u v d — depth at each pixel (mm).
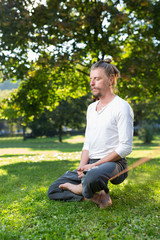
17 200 3250
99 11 8430
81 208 2807
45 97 10164
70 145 28828
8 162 8516
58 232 2188
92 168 2619
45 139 45000
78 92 11336
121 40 9547
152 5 8562
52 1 7957
